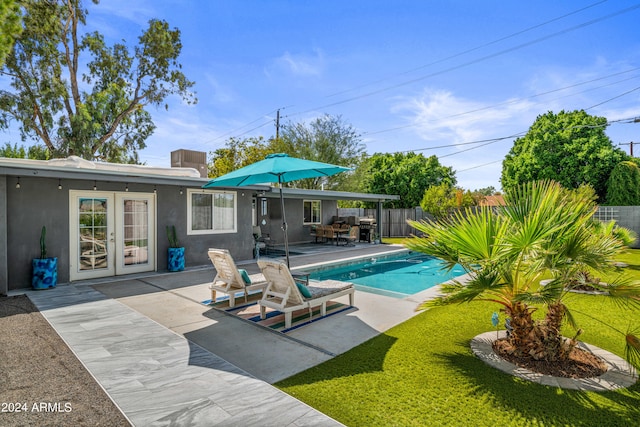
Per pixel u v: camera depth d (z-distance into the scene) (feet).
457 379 10.30
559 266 10.55
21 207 22.44
